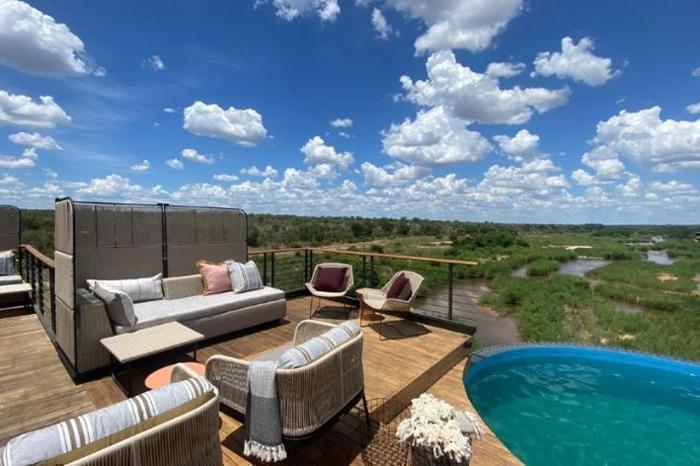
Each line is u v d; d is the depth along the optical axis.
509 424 3.32
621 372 4.45
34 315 4.48
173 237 4.13
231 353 3.44
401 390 2.70
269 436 1.64
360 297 4.34
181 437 1.13
